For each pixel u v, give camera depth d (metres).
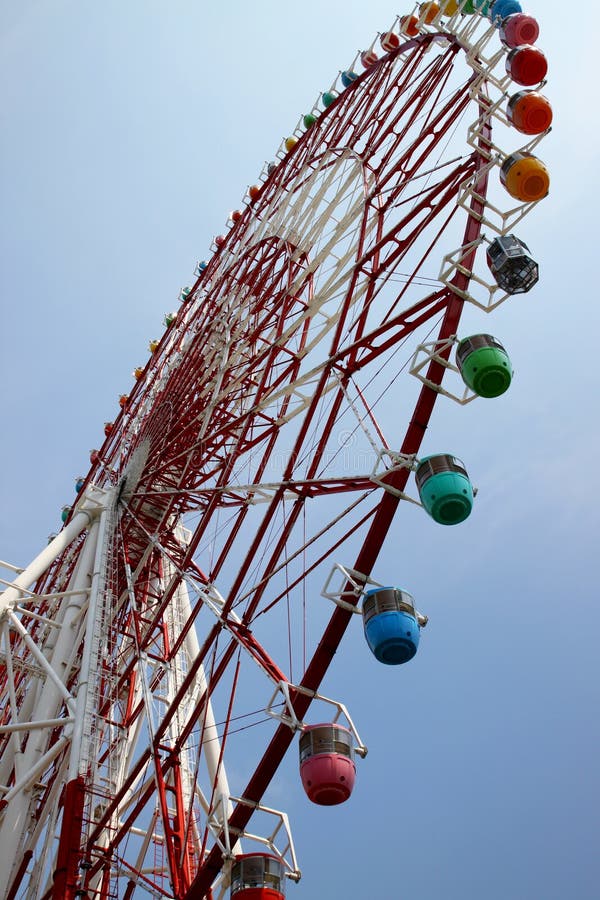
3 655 19.50
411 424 13.70
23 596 20.78
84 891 14.08
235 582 16.36
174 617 24.09
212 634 16.83
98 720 18.02
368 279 17.80
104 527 22.78
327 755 12.31
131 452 27.66
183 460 22.75
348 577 13.06
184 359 26.44
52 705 18.12
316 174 24.48
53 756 16.36
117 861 15.30
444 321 14.35
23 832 16.84
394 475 13.46
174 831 16.39
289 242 24.17
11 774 19.14
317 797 12.16
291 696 13.20
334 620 13.13
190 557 19.33
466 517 12.90
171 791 17.06
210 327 25.44
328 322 19.64
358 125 23.61
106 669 20.38
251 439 20.09
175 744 17.03
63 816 14.93
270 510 16.39
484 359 13.38
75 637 20.45
